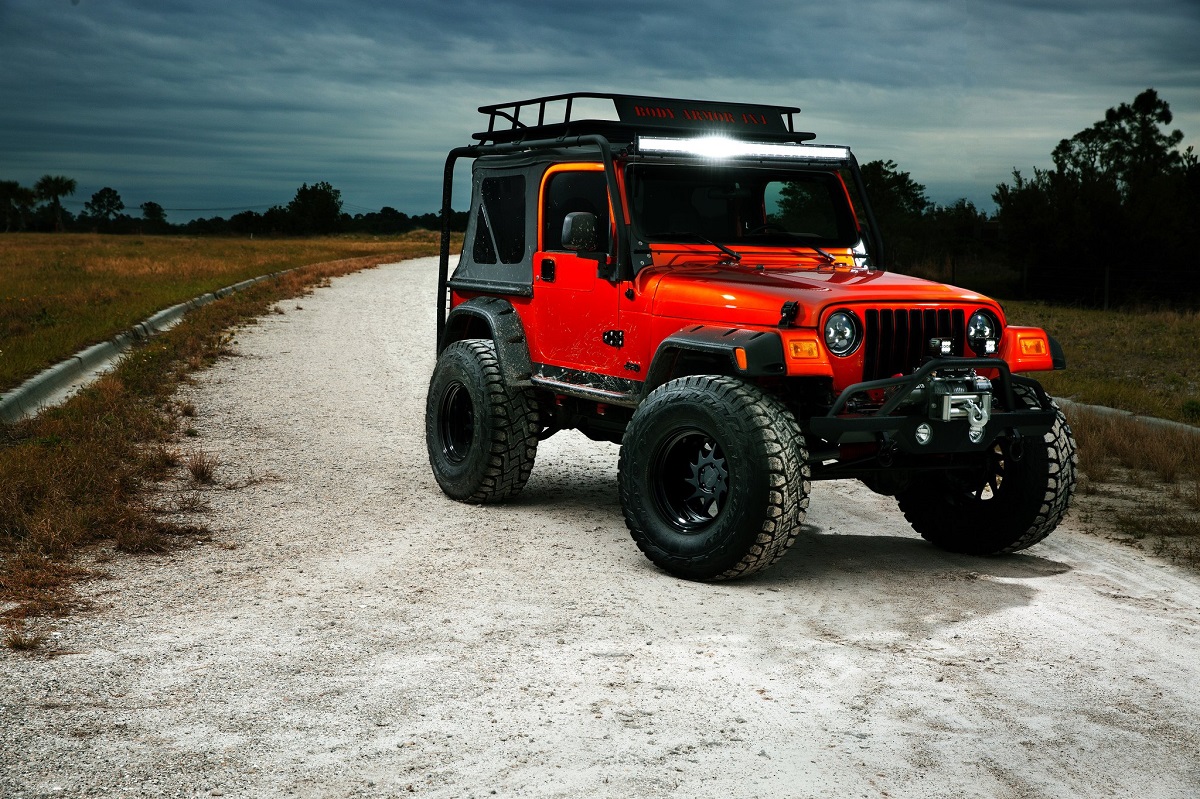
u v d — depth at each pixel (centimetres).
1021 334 580
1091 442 879
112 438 822
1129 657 454
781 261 643
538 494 758
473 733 367
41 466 686
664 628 478
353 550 598
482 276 755
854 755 355
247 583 532
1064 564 606
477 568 568
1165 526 679
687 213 635
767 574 571
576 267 650
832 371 522
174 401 1066
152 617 478
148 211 14788
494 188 742
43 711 378
